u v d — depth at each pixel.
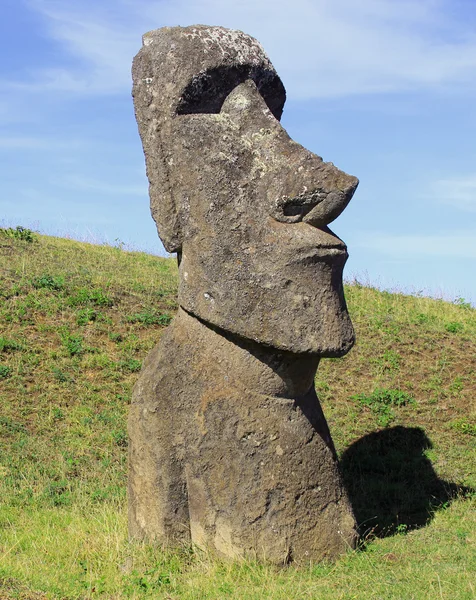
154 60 5.89
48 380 9.83
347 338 5.68
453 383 10.44
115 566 5.66
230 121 5.78
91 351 10.57
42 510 7.13
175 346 5.96
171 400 5.92
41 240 15.73
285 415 5.81
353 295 13.91
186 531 5.91
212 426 5.80
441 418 9.62
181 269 5.91
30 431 8.80
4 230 15.17
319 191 5.50
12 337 10.55
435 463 8.52
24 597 4.90
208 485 5.80
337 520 5.91
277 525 5.70
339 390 10.27
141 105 5.96
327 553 5.81
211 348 5.82
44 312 11.34
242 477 5.72
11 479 7.75
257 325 5.56
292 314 5.52
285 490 5.74
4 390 9.50
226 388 5.79
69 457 8.36
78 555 5.86
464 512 7.11
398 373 10.73
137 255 16.09
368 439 9.09
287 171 5.57
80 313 11.42
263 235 5.58
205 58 5.74
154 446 5.95
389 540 6.29
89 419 9.12
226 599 5.07
